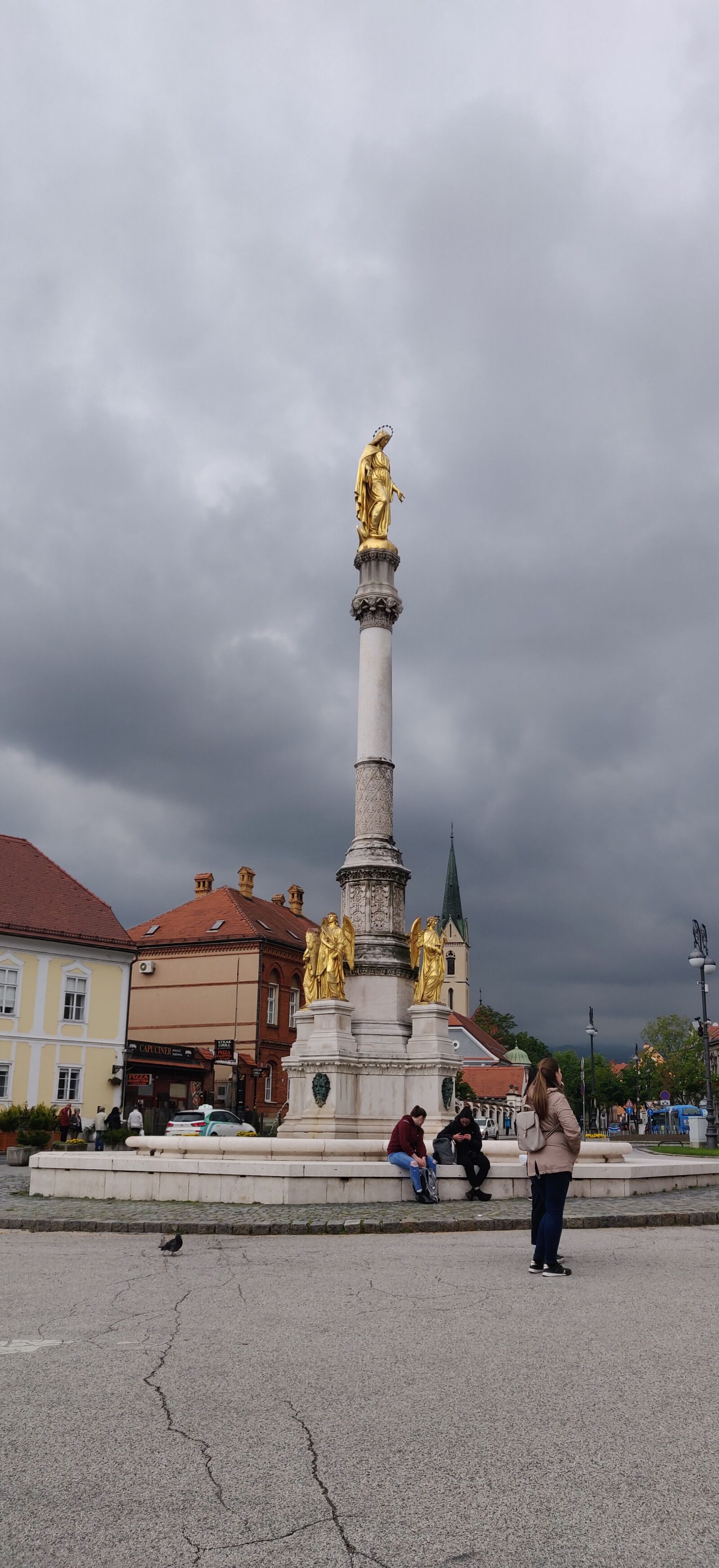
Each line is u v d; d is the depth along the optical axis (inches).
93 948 2169.0
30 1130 1649.9
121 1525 189.9
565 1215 665.0
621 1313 367.9
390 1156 751.7
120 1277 455.5
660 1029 4079.7
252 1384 276.5
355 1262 498.3
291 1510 196.4
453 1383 277.3
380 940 1256.8
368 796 1317.7
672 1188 876.6
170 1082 2347.4
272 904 3191.4
